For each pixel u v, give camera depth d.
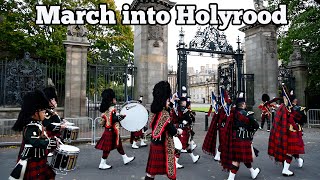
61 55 16.23
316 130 13.90
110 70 12.26
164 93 4.41
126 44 20.52
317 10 15.80
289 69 17.64
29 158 3.30
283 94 6.24
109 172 6.08
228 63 17.61
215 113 7.11
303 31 16.27
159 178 5.60
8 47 16.19
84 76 11.73
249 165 5.66
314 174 6.01
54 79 12.36
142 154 8.09
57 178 5.57
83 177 5.66
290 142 5.93
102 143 6.36
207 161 7.25
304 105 16.97
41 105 3.43
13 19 16.05
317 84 17.50
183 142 6.70
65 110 11.34
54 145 3.51
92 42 19.22
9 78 11.14
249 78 16.67
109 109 6.45
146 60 12.48
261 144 9.58
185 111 6.80
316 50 17.25
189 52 14.39
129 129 6.82
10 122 10.79
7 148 8.77
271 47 16.55
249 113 5.46
